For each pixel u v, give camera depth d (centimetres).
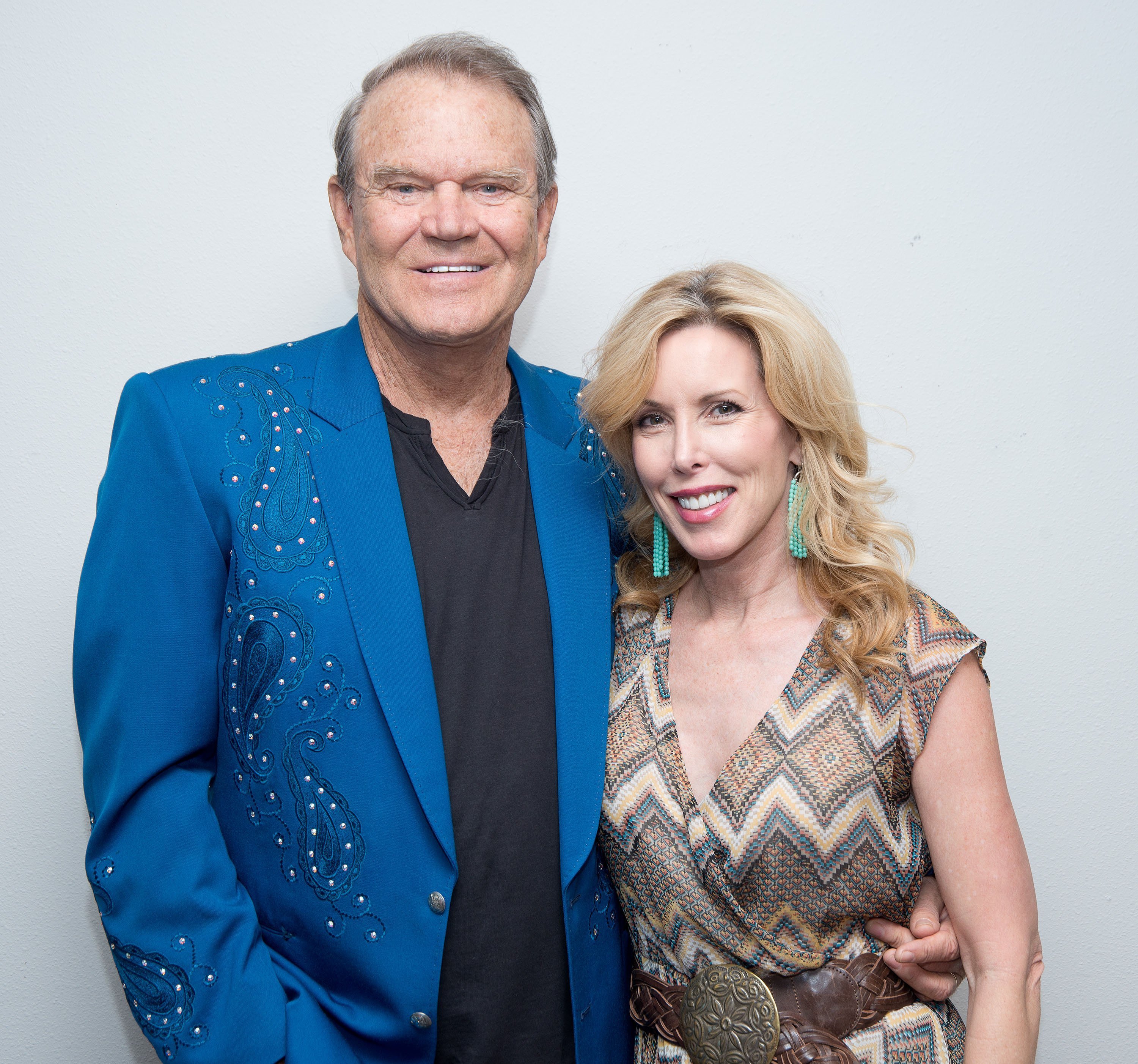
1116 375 194
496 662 145
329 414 145
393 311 142
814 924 133
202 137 179
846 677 134
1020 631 197
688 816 138
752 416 138
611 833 143
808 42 188
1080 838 199
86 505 181
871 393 193
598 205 189
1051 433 194
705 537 140
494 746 142
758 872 132
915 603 139
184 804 134
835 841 131
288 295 184
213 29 178
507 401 161
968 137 190
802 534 142
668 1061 138
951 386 194
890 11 188
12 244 176
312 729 135
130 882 130
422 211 138
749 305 137
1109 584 196
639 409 142
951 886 132
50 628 181
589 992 145
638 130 188
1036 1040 132
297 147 182
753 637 143
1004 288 192
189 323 182
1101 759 198
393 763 136
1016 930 130
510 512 153
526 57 185
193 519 136
